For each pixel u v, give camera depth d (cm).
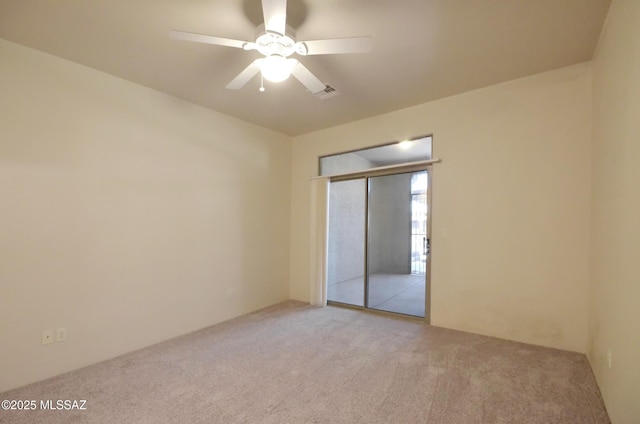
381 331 337
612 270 191
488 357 268
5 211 226
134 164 301
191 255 348
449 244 345
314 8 198
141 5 196
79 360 258
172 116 334
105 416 190
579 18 210
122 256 289
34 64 242
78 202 262
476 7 198
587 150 272
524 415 188
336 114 396
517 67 281
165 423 184
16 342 229
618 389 171
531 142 298
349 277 440
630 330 155
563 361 257
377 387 222
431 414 190
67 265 255
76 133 263
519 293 302
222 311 379
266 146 448
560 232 283
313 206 456
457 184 340
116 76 289
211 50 248
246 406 200
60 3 193
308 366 255
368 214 422
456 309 339
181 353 284
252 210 425
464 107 336
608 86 210
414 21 212
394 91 330
